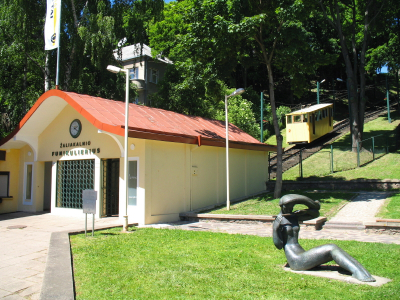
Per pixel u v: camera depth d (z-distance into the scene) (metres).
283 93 46.16
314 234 9.02
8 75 22.41
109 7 23.17
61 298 4.21
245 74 40.31
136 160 11.48
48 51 21.30
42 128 14.50
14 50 20.08
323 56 15.27
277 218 5.97
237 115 26.86
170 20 30.94
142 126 11.85
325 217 10.50
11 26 20.41
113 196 13.12
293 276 5.25
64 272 5.29
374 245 7.26
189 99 24.03
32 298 4.75
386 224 8.75
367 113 40.28
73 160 13.57
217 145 13.98
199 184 13.80
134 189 11.55
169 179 12.26
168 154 12.28
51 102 13.00
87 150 13.01
